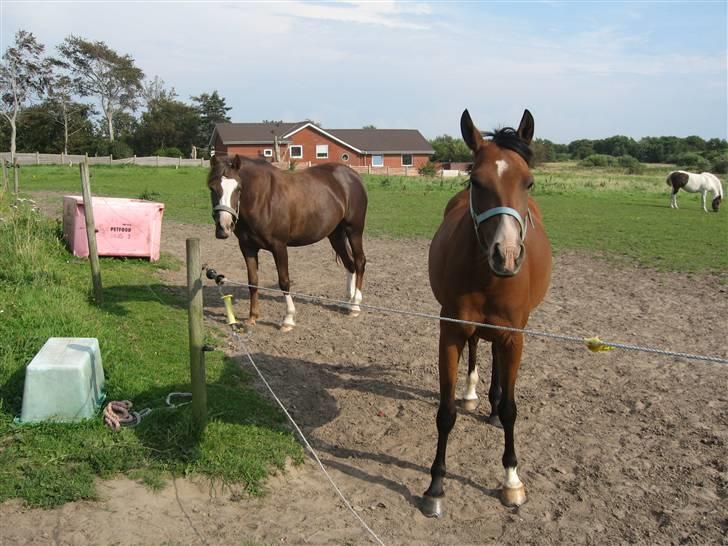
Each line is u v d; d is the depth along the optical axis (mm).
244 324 7164
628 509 3705
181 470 3760
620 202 24656
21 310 5547
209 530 3305
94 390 4359
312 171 7824
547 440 4574
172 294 8094
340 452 4352
